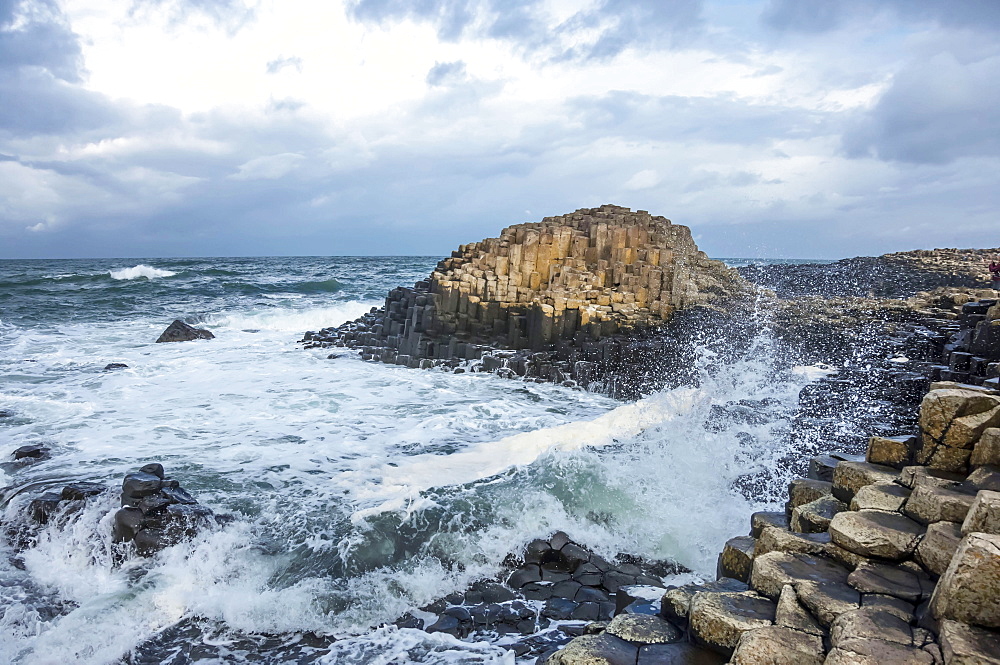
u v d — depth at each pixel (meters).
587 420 11.14
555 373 14.53
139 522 6.56
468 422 11.12
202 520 6.72
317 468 8.64
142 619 5.54
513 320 16.64
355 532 6.77
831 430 8.27
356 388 13.88
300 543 6.61
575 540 6.98
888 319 15.48
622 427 9.96
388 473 8.43
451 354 16.64
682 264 17.92
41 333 21.98
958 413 4.61
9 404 11.98
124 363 16.17
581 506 7.54
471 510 7.31
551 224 20.44
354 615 5.65
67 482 7.88
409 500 7.46
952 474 4.59
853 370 11.05
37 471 8.33
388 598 5.91
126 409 11.76
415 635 5.30
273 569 6.20
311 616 5.61
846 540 4.15
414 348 17.38
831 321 15.19
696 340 14.38
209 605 5.70
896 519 4.27
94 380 14.29
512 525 7.12
